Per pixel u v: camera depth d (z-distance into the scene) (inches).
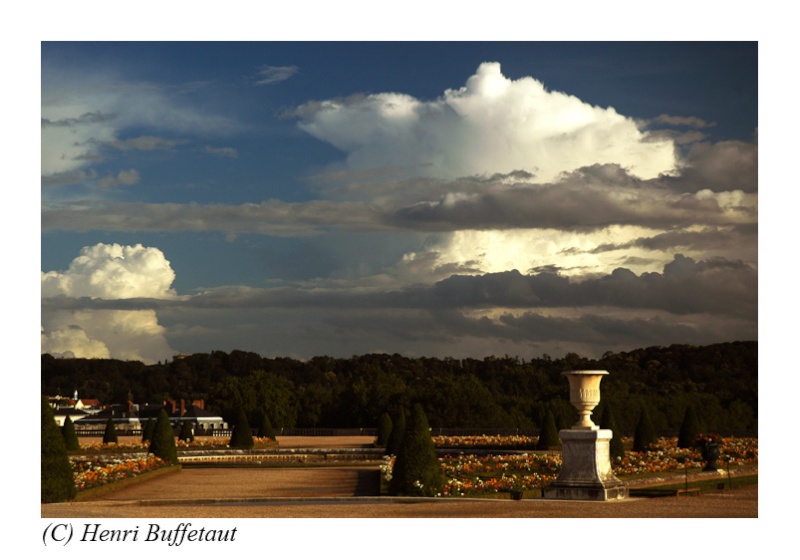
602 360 5032.0
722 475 1550.2
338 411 4375.0
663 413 3607.3
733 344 4785.9
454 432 3540.8
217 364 5895.7
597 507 1032.8
